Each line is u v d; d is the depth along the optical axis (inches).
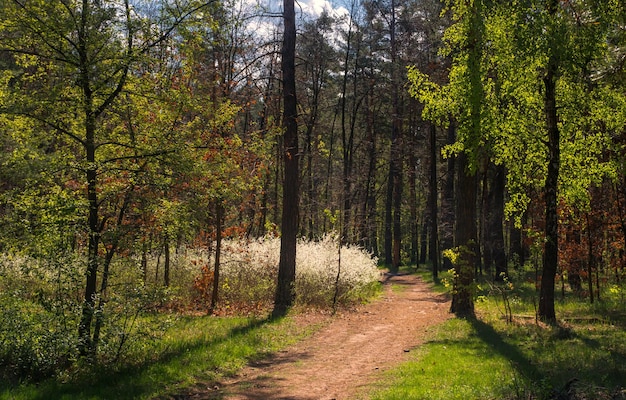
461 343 444.5
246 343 447.2
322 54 1304.1
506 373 325.1
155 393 303.0
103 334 358.6
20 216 359.6
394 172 1605.6
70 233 359.6
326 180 1400.1
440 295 891.4
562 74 484.7
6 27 373.4
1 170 345.4
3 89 380.2
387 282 1216.8
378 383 332.5
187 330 499.8
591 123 547.2
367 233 1354.6
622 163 545.6
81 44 377.1
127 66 390.0
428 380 323.9
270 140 653.3
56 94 373.4
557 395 259.8
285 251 660.7
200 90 503.5
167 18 400.8
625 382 283.3
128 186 413.7
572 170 550.9
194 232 485.4
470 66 510.9
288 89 657.0
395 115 1412.4
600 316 518.6
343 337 514.0
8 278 362.6
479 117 512.1
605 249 702.5
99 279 441.4
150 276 768.3
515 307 626.5
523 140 542.0
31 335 327.0
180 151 416.2
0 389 290.2
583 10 452.1
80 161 387.2
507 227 1457.9
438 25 937.5
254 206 820.6
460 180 645.9
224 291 721.0
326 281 722.8
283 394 315.9
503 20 484.4
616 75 506.6
